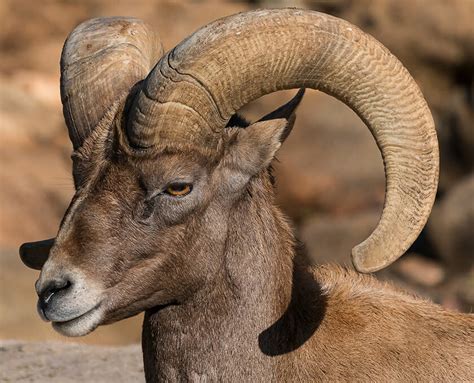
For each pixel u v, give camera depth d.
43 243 24.61
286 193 101.19
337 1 117.31
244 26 20.95
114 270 21.58
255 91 21.56
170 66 20.84
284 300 22.92
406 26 103.44
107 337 47.41
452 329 23.50
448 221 83.38
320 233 89.25
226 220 22.36
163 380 22.94
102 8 140.75
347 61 21.38
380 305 23.66
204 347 22.62
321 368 22.70
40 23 142.00
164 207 21.62
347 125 104.00
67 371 32.41
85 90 22.92
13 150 95.88
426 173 21.23
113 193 21.52
